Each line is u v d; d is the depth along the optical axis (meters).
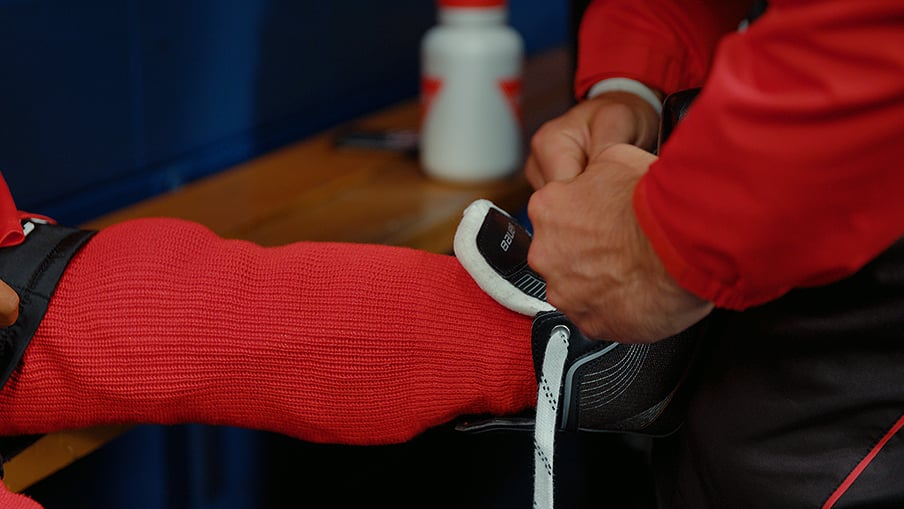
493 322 0.75
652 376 0.74
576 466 1.62
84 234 0.76
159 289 0.72
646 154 0.65
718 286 0.53
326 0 1.54
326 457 1.50
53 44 1.15
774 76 0.48
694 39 0.92
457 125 1.30
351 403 0.74
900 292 0.61
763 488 0.69
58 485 1.16
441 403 0.75
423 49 1.32
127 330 0.71
